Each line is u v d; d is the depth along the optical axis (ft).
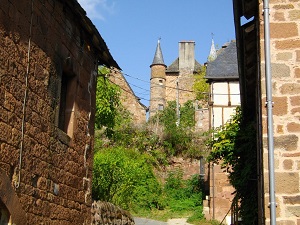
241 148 37.96
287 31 23.21
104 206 34.58
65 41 27.50
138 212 77.66
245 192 36.06
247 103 36.83
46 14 25.03
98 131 81.92
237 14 26.84
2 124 20.42
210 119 79.97
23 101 22.34
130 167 60.80
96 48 32.30
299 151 21.86
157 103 161.17
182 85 164.66
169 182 88.69
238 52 30.30
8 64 21.01
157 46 169.68
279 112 22.38
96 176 44.57
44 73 24.64
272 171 21.70
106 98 51.29
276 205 21.44
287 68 22.80
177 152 92.89
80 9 27.53
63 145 26.91
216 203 74.02
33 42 23.50
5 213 20.97
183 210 81.25
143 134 93.25
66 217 27.02
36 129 23.59
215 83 81.05
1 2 20.49
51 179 25.16
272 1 23.63
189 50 168.04
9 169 20.97
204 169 89.76
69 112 28.55
